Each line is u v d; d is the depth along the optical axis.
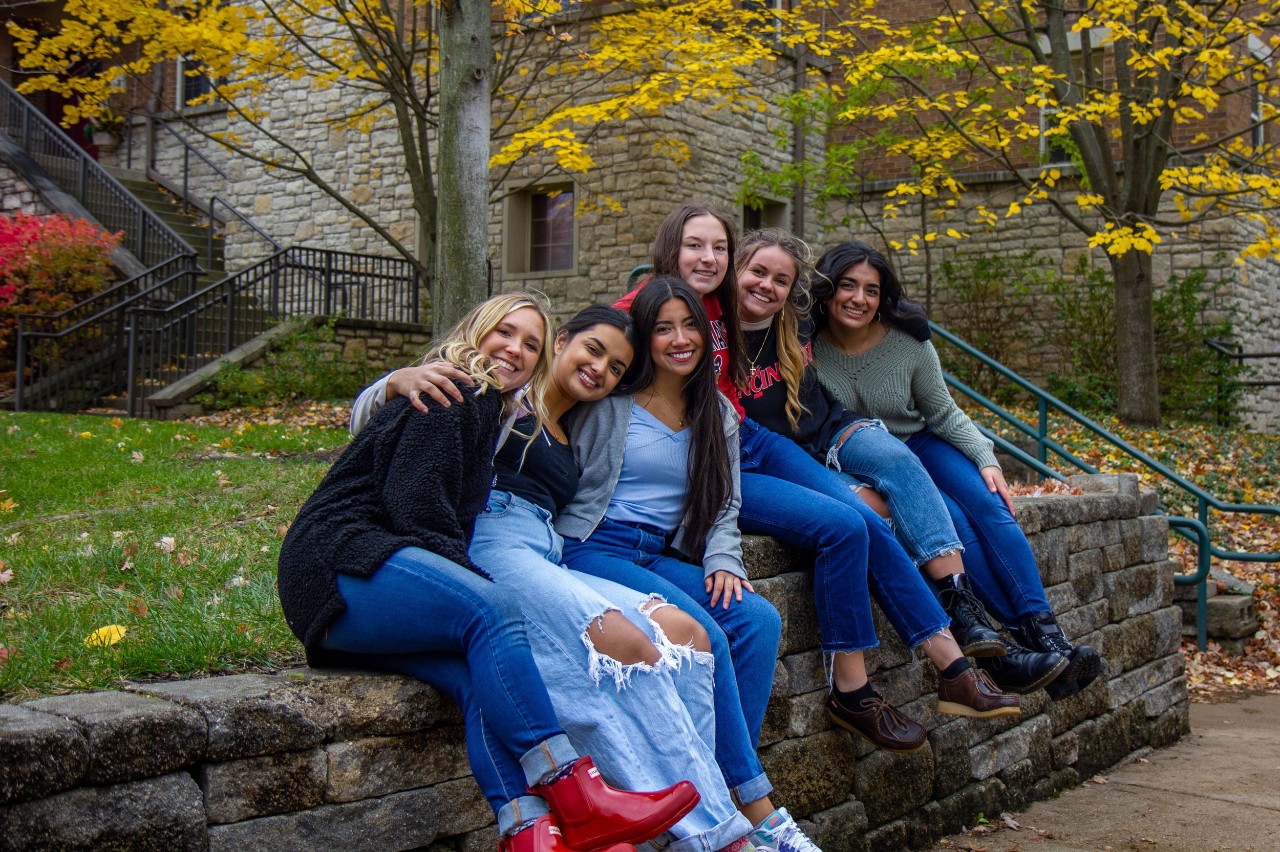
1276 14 10.41
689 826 2.51
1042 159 14.14
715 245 3.50
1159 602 5.73
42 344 12.84
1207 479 9.77
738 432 3.41
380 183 15.93
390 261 15.73
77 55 10.10
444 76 7.56
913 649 3.76
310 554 2.46
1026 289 14.80
